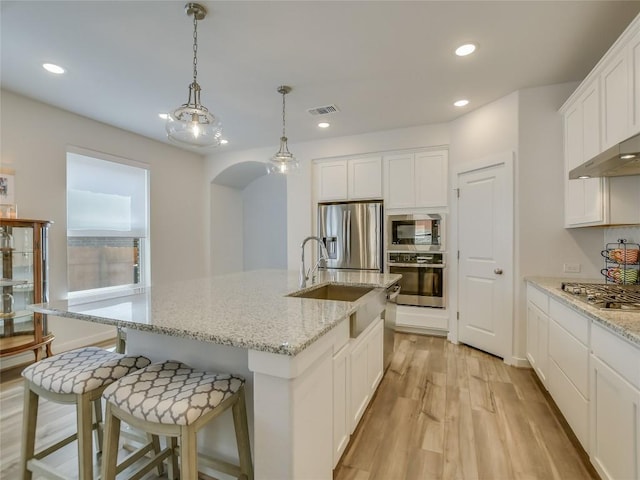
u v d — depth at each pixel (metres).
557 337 2.11
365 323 2.02
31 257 2.96
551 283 2.47
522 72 2.64
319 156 4.41
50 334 3.09
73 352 1.63
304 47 2.31
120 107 3.34
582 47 2.30
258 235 6.21
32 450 1.52
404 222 4.01
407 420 2.14
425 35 2.17
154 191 4.43
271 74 2.69
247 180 5.84
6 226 2.76
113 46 2.29
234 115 3.57
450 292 3.75
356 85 2.87
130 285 4.20
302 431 1.19
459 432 2.01
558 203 2.83
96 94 3.05
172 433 1.14
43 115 3.23
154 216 4.42
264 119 3.69
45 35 2.16
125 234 4.11
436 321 3.83
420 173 3.94
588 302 1.74
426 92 3.01
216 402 1.21
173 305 1.68
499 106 3.12
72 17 1.98
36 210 3.18
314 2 1.86
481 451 1.83
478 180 3.37
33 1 1.83
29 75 2.70
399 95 3.06
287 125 3.87
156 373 1.37
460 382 2.68
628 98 1.75
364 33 2.15
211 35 2.17
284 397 1.11
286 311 1.55
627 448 1.30
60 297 3.36
